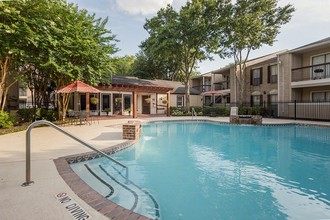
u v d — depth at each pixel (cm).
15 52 831
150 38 1911
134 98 1712
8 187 288
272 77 1972
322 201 334
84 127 1073
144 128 1221
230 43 1828
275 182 416
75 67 1050
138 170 482
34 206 237
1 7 745
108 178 425
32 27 858
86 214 222
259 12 1714
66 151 524
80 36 1060
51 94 1644
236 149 713
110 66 1277
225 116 1905
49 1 921
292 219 283
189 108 2052
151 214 293
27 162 301
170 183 408
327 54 1590
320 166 521
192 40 1750
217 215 293
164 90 1916
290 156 623
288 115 1695
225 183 411
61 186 294
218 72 2680
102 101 1914
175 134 1020
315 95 1689
